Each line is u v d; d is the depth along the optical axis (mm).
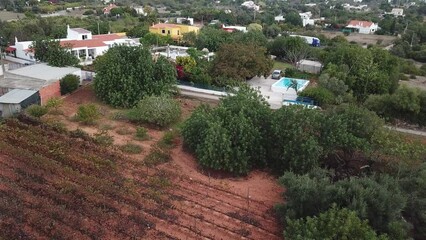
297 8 164125
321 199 17859
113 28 88062
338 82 42594
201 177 24500
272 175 25297
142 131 30000
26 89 35906
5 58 59250
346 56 51156
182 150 28109
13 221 18844
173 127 32562
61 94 39406
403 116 35219
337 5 171125
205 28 81000
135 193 21609
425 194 19297
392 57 50688
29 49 53938
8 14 103938
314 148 23422
